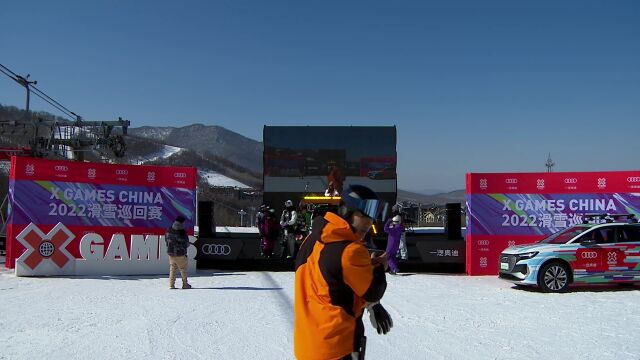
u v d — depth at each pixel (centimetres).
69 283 1321
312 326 336
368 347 733
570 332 824
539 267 1225
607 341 767
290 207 1672
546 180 1545
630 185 1506
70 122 2556
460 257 1612
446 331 831
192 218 1603
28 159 1520
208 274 1539
